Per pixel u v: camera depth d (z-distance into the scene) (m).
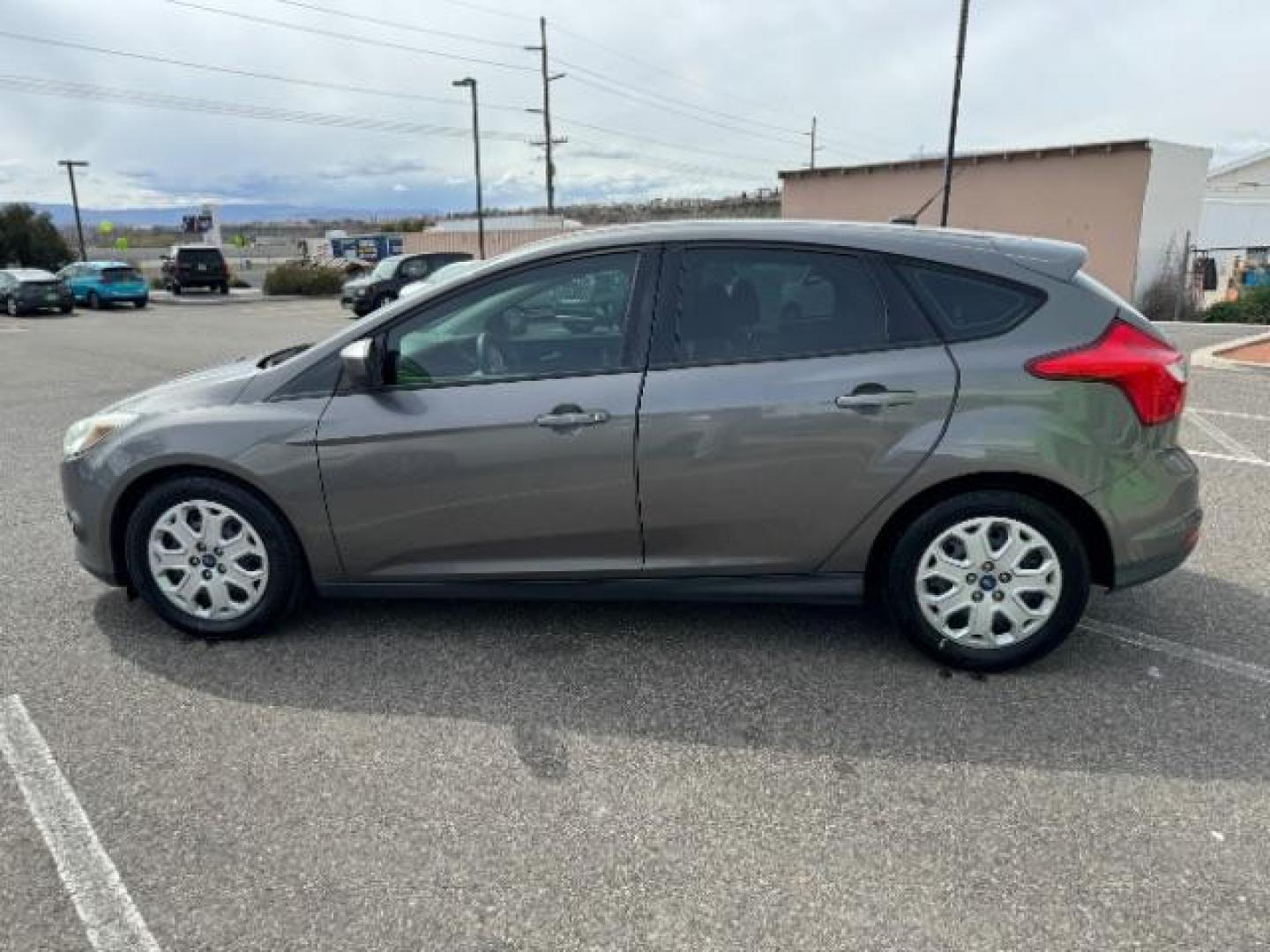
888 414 3.17
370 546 3.49
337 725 3.06
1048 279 3.23
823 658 3.51
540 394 3.31
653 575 3.42
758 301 3.29
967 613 3.31
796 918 2.20
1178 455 3.28
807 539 3.31
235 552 3.59
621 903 2.26
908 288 3.24
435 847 2.46
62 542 4.92
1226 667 3.39
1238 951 2.09
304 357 3.51
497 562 3.48
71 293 26.98
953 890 2.28
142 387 11.22
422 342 3.42
